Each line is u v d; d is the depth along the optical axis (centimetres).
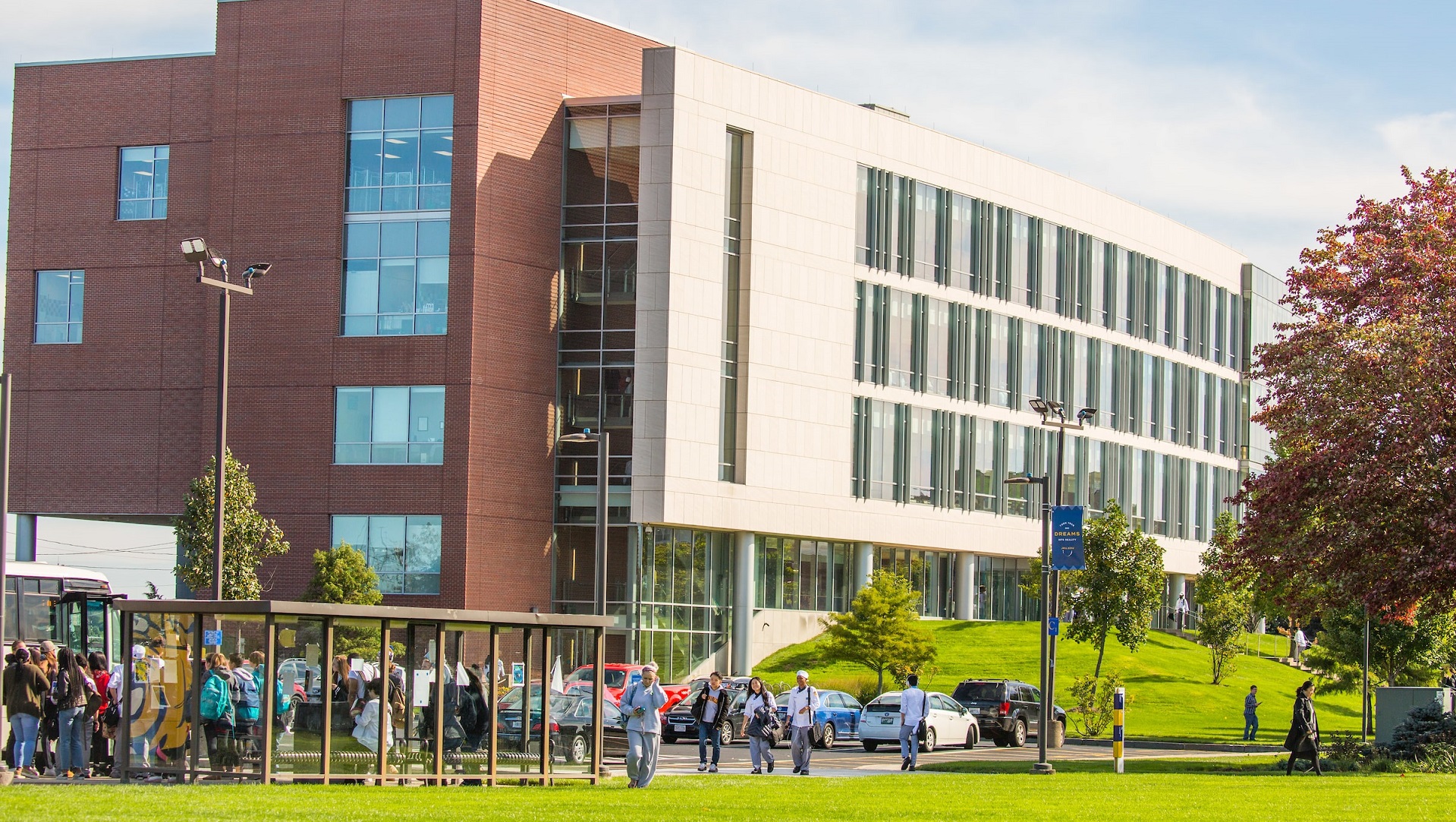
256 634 2333
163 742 2364
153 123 6284
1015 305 7719
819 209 6669
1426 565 3403
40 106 6406
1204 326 9194
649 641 6025
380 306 5831
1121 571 5631
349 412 5834
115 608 2394
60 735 2566
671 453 5991
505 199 5869
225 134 5966
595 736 2748
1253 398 9700
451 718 2544
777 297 6469
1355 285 3916
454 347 5750
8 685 2486
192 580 4900
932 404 7231
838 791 2420
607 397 6047
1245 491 3809
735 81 6303
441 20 5831
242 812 1781
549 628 2703
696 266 6119
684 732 4403
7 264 6381
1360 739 4731
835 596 6912
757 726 3073
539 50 6019
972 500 7450
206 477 4966
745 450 6300
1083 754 4200
